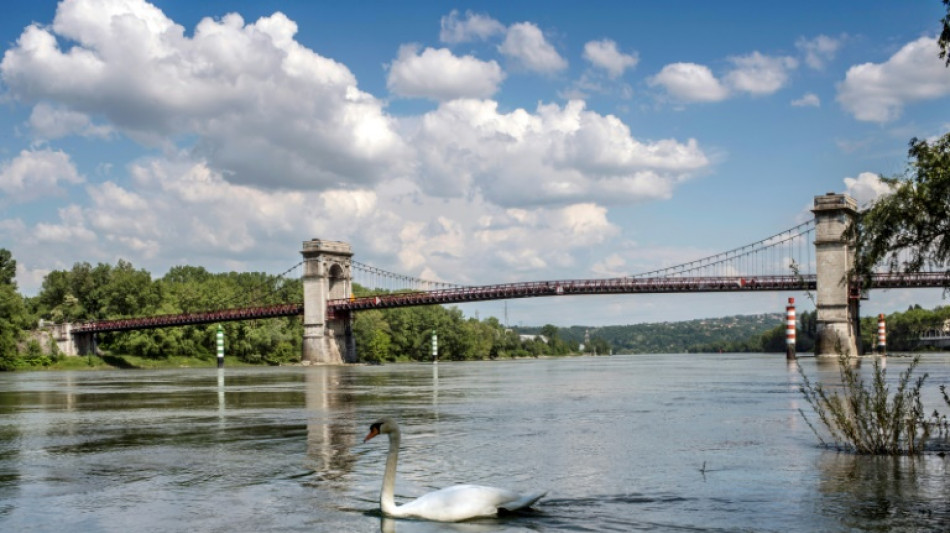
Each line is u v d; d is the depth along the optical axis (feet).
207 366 543.80
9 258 620.49
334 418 95.20
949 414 83.92
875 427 60.54
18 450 68.49
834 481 47.93
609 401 119.03
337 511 41.60
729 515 39.55
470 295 539.29
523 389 161.17
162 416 102.83
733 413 94.58
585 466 55.21
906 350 655.35
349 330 576.61
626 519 38.91
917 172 55.72
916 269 56.39
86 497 46.75
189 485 50.01
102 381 257.14
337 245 572.10
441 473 52.90
